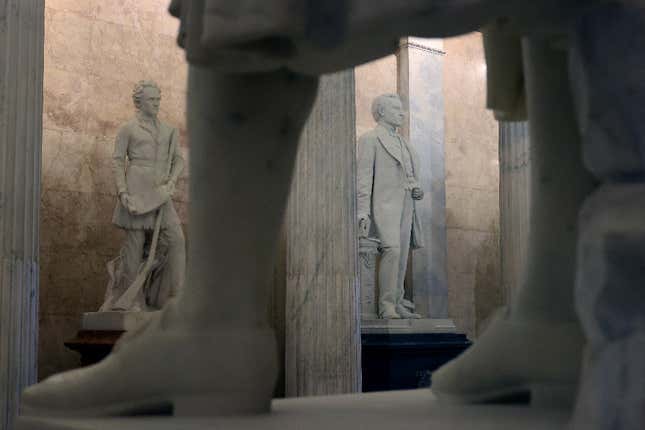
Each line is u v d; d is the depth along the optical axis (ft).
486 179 47.44
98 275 35.27
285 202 4.91
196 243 4.85
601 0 3.38
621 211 3.21
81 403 5.00
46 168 34.42
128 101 36.86
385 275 36.73
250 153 4.68
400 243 37.32
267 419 4.51
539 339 4.95
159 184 30.68
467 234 46.29
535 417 4.42
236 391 4.72
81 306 34.76
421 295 41.78
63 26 35.42
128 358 4.91
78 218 35.04
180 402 4.76
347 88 31.09
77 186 35.12
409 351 35.50
